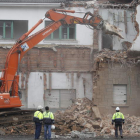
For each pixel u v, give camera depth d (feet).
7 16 96.63
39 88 95.86
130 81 79.92
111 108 78.84
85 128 64.59
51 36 97.86
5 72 64.39
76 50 97.30
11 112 64.85
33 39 68.49
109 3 100.53
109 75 79.51
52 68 96.63
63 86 96.32
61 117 69.31
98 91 78.95
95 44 97.30
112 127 65.57
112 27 72.33
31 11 96.99
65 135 60.90
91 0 103.35
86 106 80.79
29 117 68.03
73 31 98.78
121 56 83.30
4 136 58.80
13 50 65.87
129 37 99.19
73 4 97.40
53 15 71.10
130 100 79.71
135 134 61.87
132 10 99.09
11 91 66.80
